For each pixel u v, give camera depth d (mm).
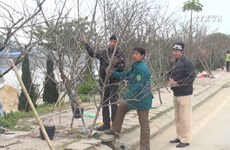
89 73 5422
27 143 4605
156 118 7125
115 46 4785
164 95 10078
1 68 4121
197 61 17578
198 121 7438
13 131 5355
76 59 5031
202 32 16938
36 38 4023
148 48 7617
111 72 4844
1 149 4332
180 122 5531
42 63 5344
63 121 6062
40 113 7340
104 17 5164
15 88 9070
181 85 5395
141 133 4938
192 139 5949
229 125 6980
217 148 5426
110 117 5547
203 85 13781
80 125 5676
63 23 4828
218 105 9602
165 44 8656
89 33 5039
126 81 5043
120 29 5281
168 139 5973
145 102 4848
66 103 8172
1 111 6535
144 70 4742
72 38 4988
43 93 9180
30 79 8367
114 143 5098
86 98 8266
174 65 5449
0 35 3453
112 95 5027
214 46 20438
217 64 23359
